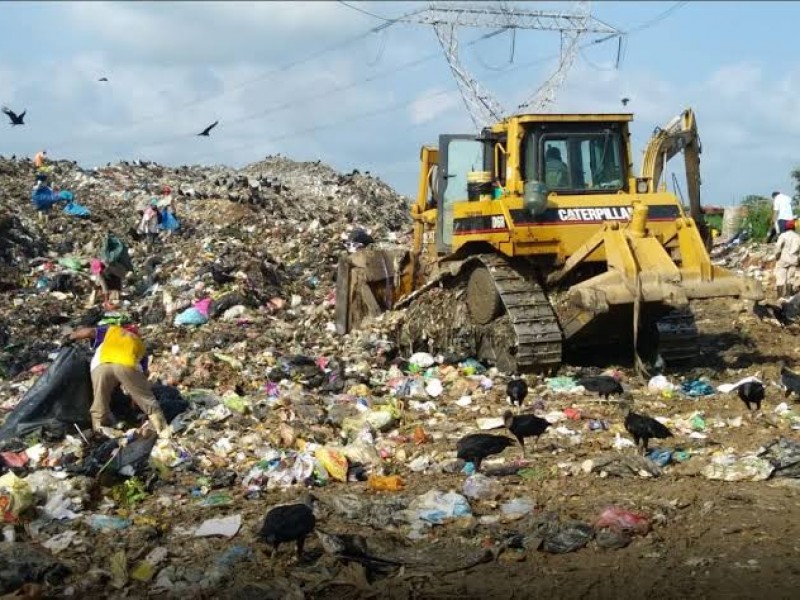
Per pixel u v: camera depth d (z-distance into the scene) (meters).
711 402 9.55
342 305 14.45
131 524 6.59
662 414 9.12
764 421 8.64
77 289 17.86
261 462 7.80
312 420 9.04
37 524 6.55
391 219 30.23
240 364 11.34
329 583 5.40
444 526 6.33
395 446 8.31
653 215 10.72
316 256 20.86
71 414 8.80
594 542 5.93
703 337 13.45
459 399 10.01
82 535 6.35
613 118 11.04
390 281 14.14
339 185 32.94
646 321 10.55
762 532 6.01
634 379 10.53
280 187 30.42
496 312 11.02
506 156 11.16
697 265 10.02
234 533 6.29
